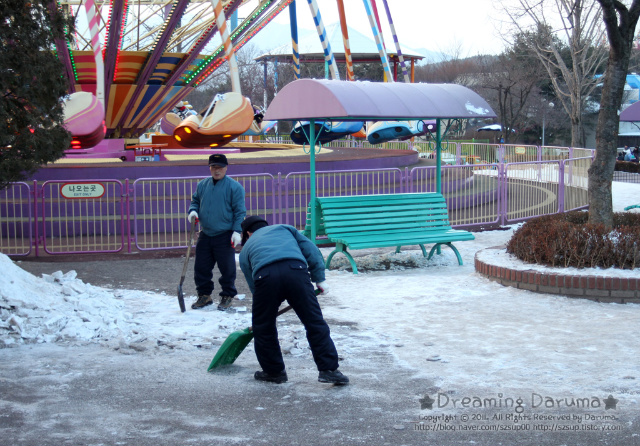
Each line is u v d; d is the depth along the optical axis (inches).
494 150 1057.5
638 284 287.6
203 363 215.6
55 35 284.4
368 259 413.7
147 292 325.1
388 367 206.5
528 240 339.3
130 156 885.2
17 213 497.0
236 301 306.8
